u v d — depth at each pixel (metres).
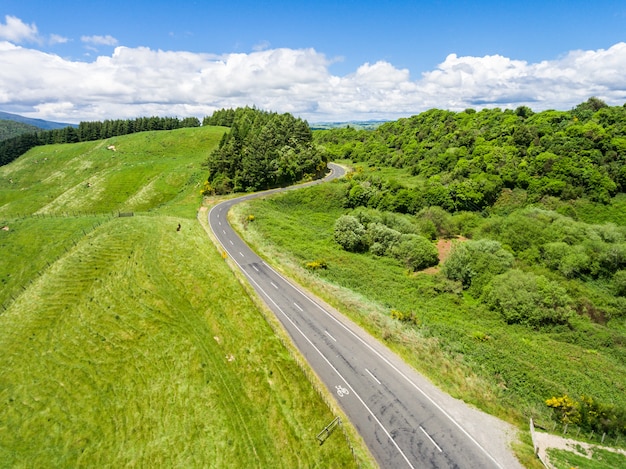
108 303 38.16
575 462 22.03
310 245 61.69
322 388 28.19
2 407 29.16
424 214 78.19
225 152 92.94
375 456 22.86
